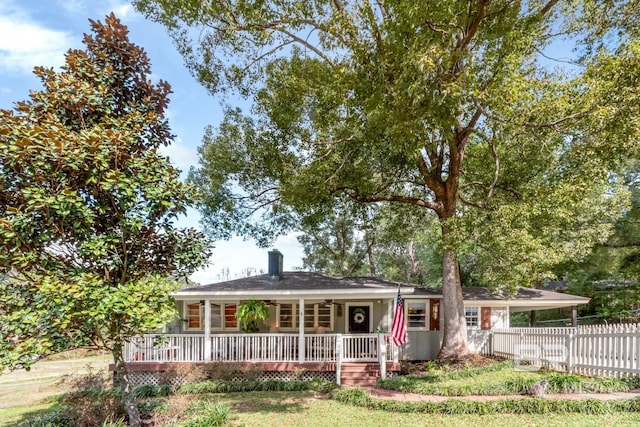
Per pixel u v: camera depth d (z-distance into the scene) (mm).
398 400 9422
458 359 14016
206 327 14008
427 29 7797
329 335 13930
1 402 13492
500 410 8344
